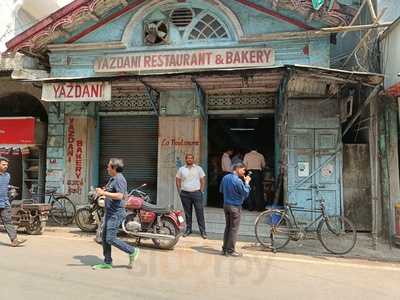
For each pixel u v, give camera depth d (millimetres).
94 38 11172
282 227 8227
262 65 10258
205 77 9055
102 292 5180
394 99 9484
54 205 11273
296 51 10195
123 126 12062
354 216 10133
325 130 10352
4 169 8180
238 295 5215
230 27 10492
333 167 10258
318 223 8438
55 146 11789
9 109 13359
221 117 11883
